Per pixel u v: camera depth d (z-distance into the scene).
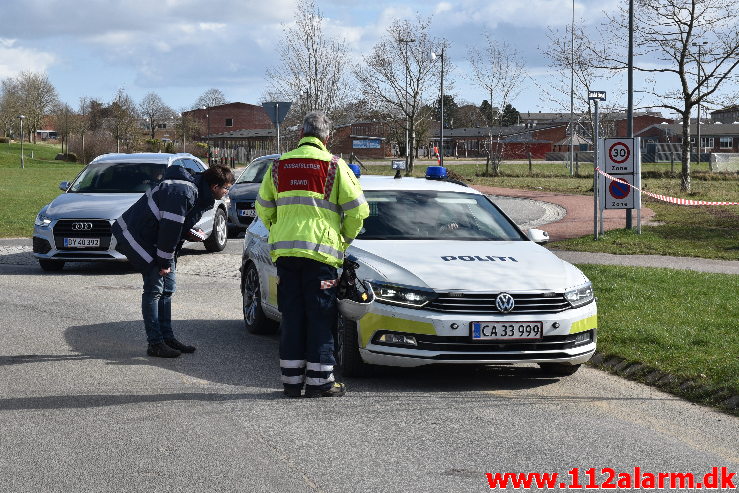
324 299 6.36
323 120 6.55
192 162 16.58
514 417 5.92
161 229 7.47
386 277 6.65
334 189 6.40
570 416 5.96
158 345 7.68
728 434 5.58
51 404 6.14
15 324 9.18
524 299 6.55
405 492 4.46
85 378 6.91
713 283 11.40
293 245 6.29
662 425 5.77
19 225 21.73
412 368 7.47
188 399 6.30
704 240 17.62
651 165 69.06
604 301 10.02
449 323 6.40
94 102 120.94
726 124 115.50
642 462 5.01
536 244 7.73
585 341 6.82
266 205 6.59
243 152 75.06
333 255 6.36
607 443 5.35
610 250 15.98
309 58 38.09
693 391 6.52
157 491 4.46
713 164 67.25
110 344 8.22
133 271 13.89
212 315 9.98
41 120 121.12
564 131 108.12
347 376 7.06
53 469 4.80
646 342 7.94
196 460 4.95
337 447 5.20
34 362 7.46
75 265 14.80
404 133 66.19
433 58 43.28
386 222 7.80
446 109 122.00
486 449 5.20
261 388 6.67
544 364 7.34
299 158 6.41
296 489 4.49
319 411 6.02
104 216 13.34
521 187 40.56
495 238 7.80
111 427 5.59
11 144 105.94
